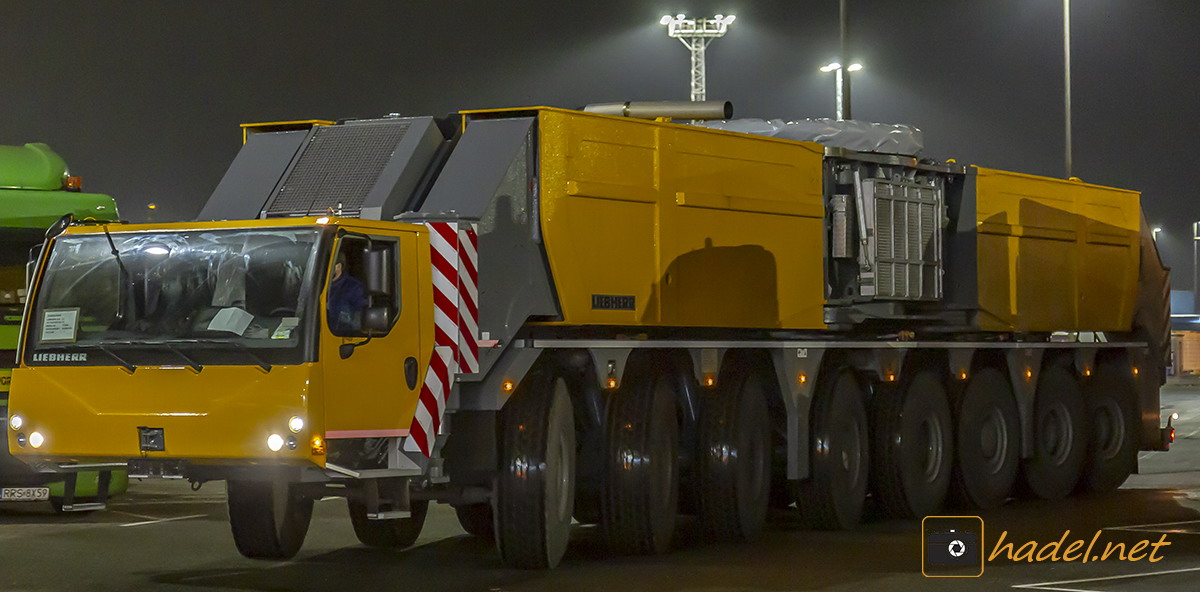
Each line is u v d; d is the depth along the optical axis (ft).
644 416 41.50
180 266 34.30
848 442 49.39
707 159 44.24
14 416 34.86
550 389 38.81
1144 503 58.59
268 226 33.88
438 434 35.91
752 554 42.19
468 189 38.09
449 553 42.45
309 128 41.37
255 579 37.24
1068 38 113.29
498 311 37.68
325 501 57.06
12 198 50.80
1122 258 65.46
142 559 40.93
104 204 53.01
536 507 38.01
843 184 51.29
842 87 82.53
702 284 43.80
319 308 32.89
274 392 32.50
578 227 39.68
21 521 50.01
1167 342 67.77
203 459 33.12
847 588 35.50
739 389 44.86
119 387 33.76
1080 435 61.11
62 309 34.86
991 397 56.13
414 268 35.27
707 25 106.22
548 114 39.11
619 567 39.32
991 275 57.26
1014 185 58.65
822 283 49.21
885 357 50.67
